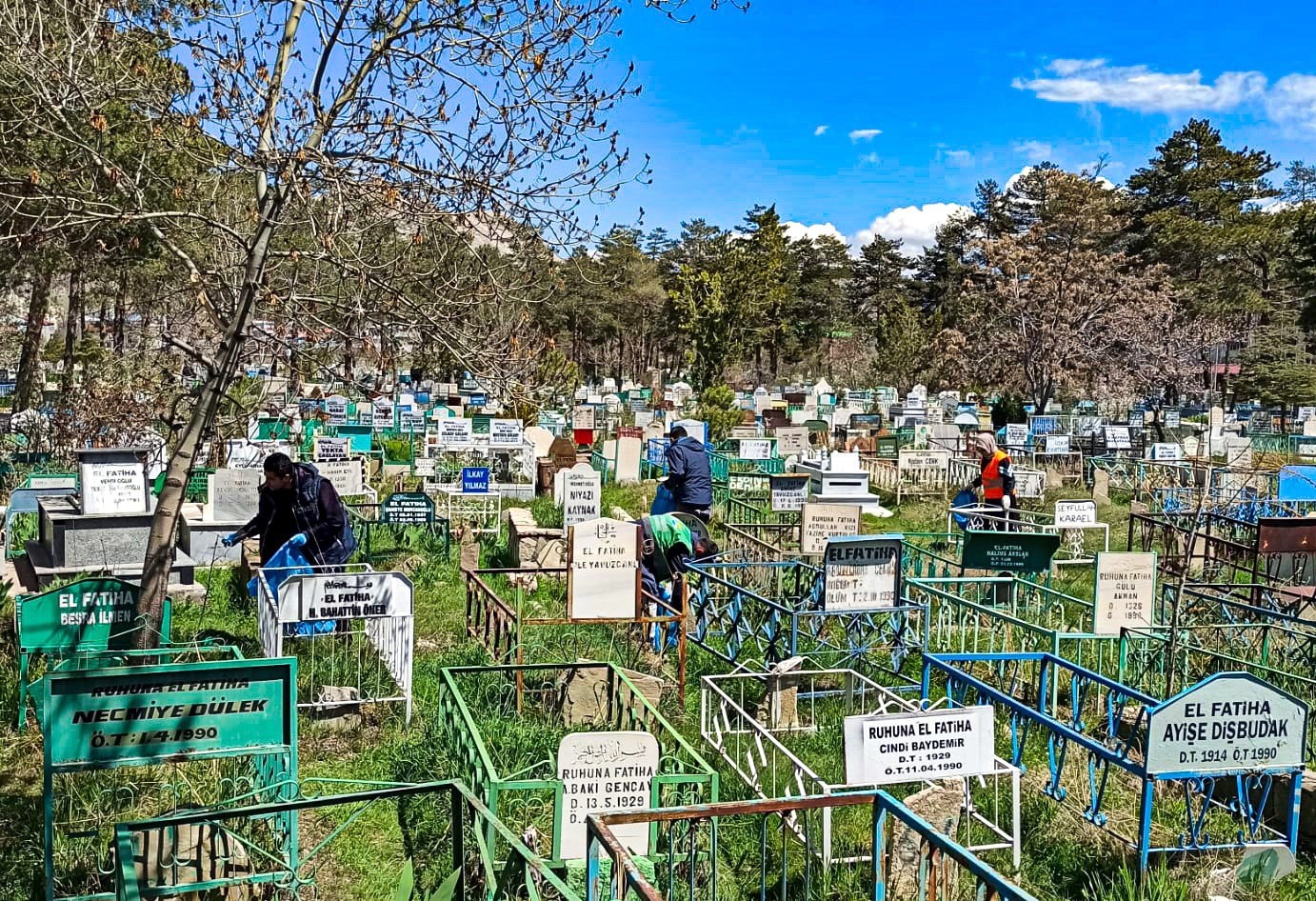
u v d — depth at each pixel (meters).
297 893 6.02
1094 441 30.78
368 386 9.43
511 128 8.51
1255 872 6.87
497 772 7.57
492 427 23.47
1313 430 39.72
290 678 5.84
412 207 8.56
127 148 10.73
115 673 5.51
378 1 8.34
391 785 7.39
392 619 9.03
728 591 12.58
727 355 38.84
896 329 57.03
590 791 6.34
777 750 8.45
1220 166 61.41
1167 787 8.16
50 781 5.46
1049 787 7.92
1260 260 58.25
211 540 13.83
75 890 5.94
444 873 6.28
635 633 11.38
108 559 11.82
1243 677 6.72
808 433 29.45
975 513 16.02
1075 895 6.71
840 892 6.48
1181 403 55.88
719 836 7.06
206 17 8.02
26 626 8.30
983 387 46.78
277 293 8.92
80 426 20.28
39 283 28.17
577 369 36.47
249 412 9.77
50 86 8.58
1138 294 40.41
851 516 13.73
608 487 23.80
